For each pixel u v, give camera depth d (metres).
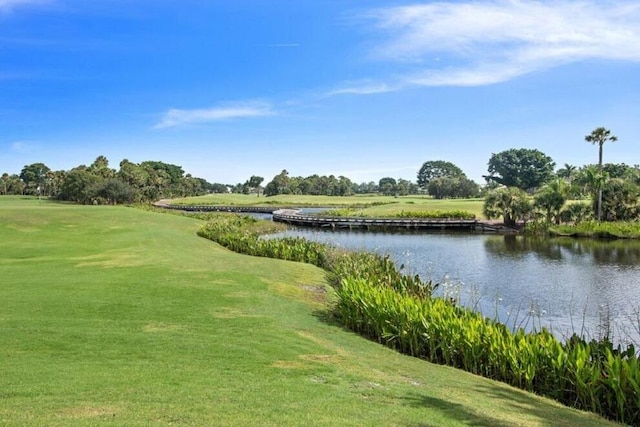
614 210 51.91
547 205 54.25
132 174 113.50
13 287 14.76
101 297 13.70
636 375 7.78
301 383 7.74
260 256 28.22
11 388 6.56
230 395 6.80
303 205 109.56
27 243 29.05
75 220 43.19
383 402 7.11
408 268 28.12
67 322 10.85
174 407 6.13
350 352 10.56
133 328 10.72
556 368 9.00
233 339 10.30
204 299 14.27
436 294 22.33
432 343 11.08
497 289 23.39
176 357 8.72
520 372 9.49
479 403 7.72
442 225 59.44
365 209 83.25
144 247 27.70
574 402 8.84
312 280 20.45
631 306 19.78
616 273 27.25
